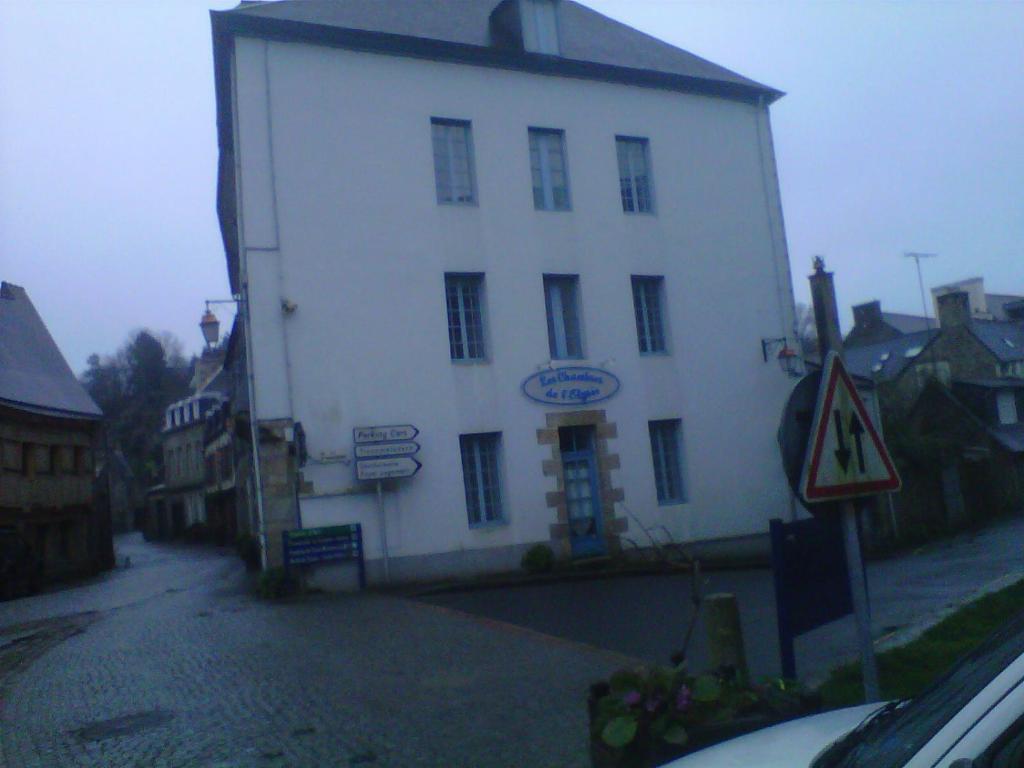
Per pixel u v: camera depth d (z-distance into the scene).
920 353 47.25
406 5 20.52
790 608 5.82
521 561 18.62
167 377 85.69
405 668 9.52
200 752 6.96
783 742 3.04
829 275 5.82
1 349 33.38
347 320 17.92
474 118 19.69
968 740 2.09
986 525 28.70
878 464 5.21
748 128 23.00
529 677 8.74
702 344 21.45
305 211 17.91
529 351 19.44
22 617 18.48
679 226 21.67
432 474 18.17
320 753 6.77
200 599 17.86
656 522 20.20
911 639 9.08
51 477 32.97
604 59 21.47
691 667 8.95
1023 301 56.22
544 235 20.02
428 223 18.84
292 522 17.14
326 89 18.34
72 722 8.20
